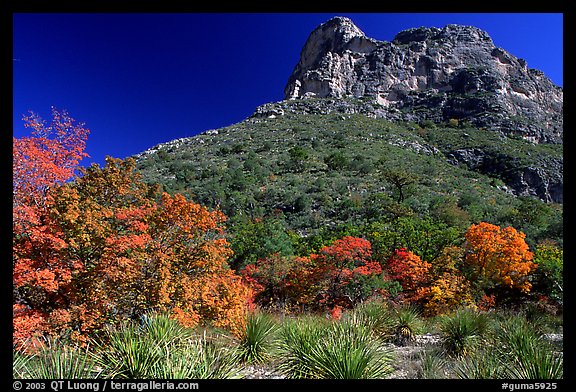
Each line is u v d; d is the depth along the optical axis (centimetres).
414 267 1675
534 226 3738
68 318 605
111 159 855
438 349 699
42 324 602
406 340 813
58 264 668
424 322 1077
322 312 1455
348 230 2477
